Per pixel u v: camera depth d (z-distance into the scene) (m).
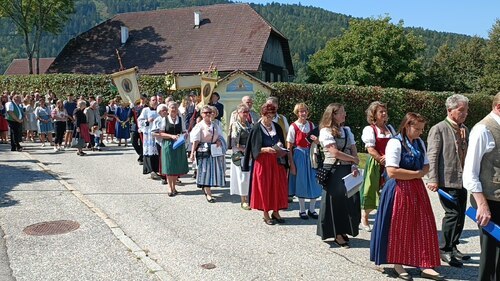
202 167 8.81
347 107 20.73
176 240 6.66
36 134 20.19
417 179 5.30
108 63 35.44
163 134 9.22
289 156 7.60
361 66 37.72
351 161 6.39
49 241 6.54
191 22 37.25
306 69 43.69
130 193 9.51
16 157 13.96
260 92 17.36
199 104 11.67
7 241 6.54
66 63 36.00
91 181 10.64
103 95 23.03
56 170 11.99
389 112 21.53
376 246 5.30
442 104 22.88
